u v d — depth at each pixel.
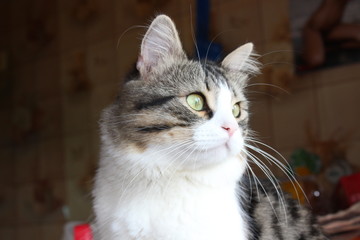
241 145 0.55
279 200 0.61
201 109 0.54
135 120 0.54
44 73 1.32
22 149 1.34
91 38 1.23
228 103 0.56
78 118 1.23
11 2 1.41
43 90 1.32
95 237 0.56
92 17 1.23
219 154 0.53
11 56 1.40
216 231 0.52
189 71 0.56
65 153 1.25
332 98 0.88
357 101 0.86
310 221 0.62
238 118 0.59
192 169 0.53
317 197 0.73
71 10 1.28
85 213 1.18
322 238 0.61
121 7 1.17
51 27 1.32
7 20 1.42
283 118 0.92
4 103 1.39
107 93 1.18
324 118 0.89
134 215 0.53
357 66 0.87
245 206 0.57
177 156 0.53
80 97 1.23
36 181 1.30
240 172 0.56
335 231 0.64
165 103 0.54
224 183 0.55
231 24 0.98
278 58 0.93
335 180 0.85
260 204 0.59
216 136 0.53
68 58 1.27
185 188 0.53
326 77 0.89
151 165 0.53
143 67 0.56
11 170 1.36
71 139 1.24
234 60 0.62
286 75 0.92
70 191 1.22
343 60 0.88
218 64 0.62
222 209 0.53
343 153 0.86
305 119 0.90
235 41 0.97
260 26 0.95
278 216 0.59
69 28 1.28
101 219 0.55
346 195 0.71
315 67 0.90
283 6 0.93
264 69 0.93
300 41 0.91
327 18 0.89
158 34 0.57
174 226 0.52
